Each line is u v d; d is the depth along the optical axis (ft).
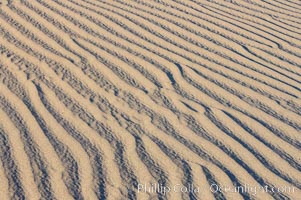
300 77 15.55
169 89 14.19
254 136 12.46
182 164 11.29
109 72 14.83
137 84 14.33
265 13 20.31
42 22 17.72
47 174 10.78
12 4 19.07
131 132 12.26
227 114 13.25
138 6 19.74
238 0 21.38
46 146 11.60
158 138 12.11
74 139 11.89
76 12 18.71
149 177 10.85
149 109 13.23
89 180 10.66
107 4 19.65
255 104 13.85
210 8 20.24
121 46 16.39
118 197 10.26
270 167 11.45
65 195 10.24
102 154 11.45
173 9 19.77
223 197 10.48
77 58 15.48
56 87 13.91
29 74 14.47
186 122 12.78
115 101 13.48
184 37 17.43
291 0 21.98
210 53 16.47
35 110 12.85
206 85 14.55
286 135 12.63
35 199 10.12
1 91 13.56
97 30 17.39
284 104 13.98
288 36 18.38
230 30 18.37
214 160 11.50
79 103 13.28
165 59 15.78
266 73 15.57
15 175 10.71
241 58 16.38
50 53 15.69
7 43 16.15
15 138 11.80
